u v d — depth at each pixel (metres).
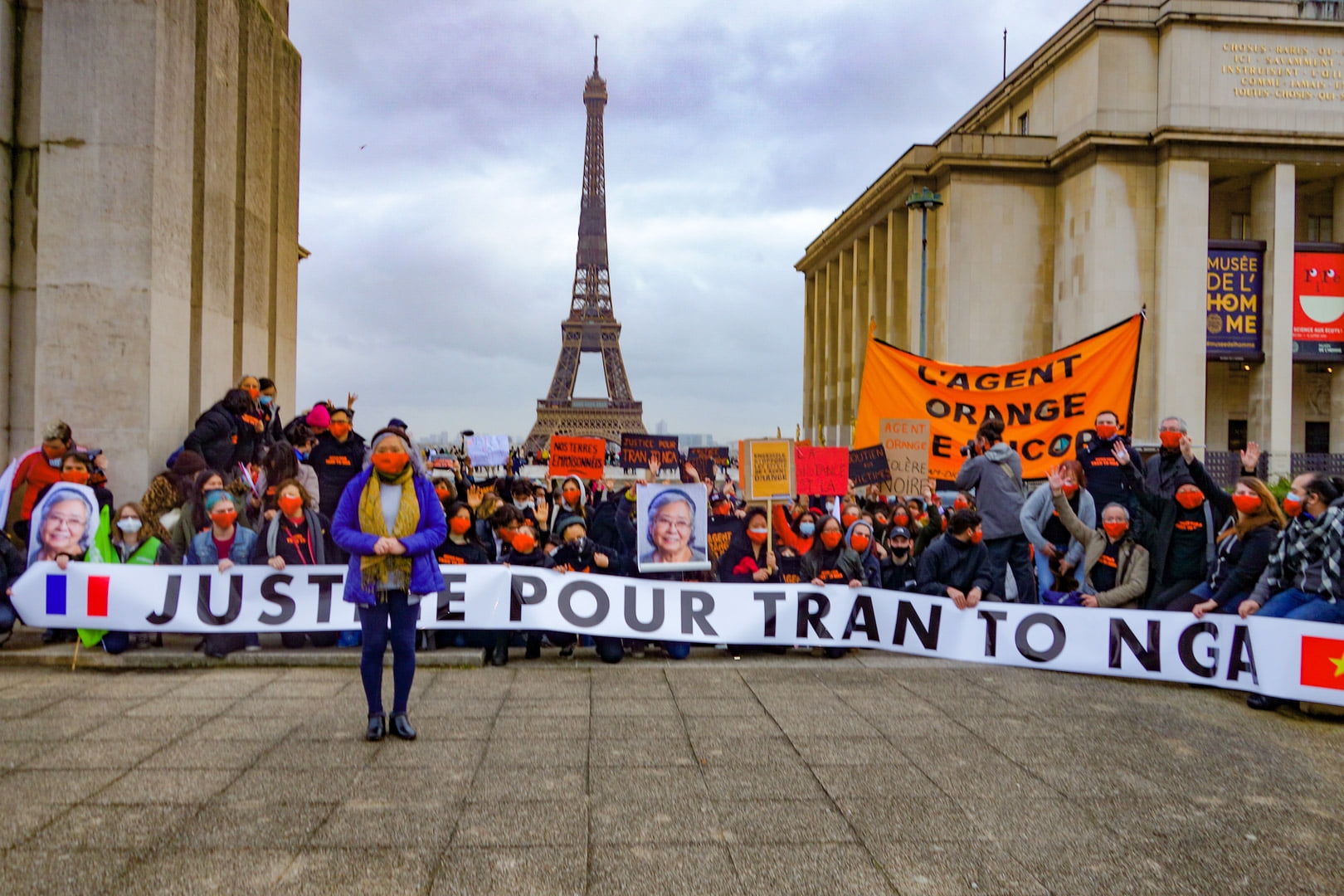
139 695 9.60
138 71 14.99
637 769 7.52
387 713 8.80
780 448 16.06
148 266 14.99
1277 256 54.88
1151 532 11.98
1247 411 61.00
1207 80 55.50
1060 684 10.81
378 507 8.12
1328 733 8.97
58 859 5.65
